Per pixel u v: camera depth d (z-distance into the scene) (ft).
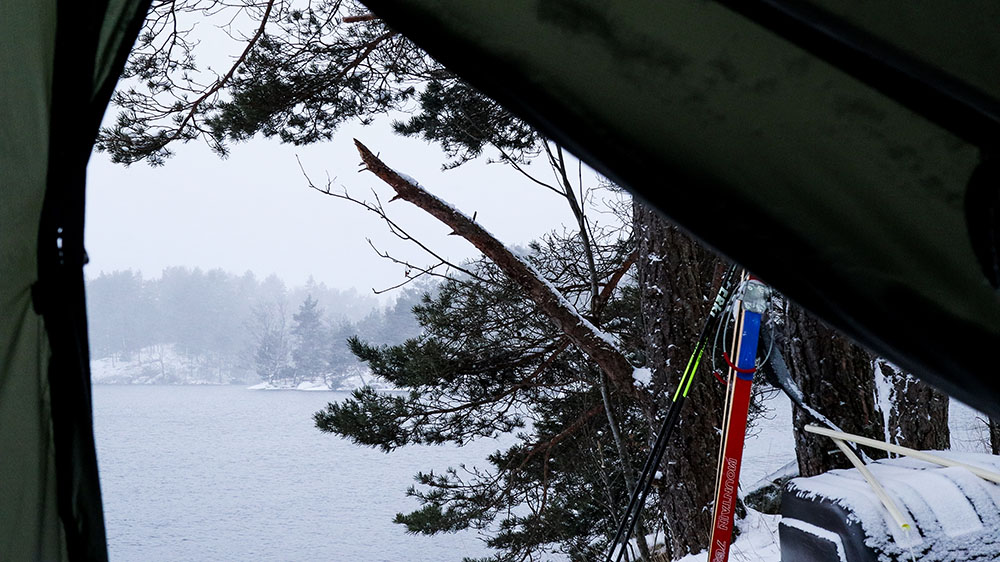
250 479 207.82
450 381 27.55
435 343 27.99
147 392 474.08
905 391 15.57
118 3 4.57
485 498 29.01
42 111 4.69
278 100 22.85
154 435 290.97
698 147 3.13
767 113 3.08
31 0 4.56
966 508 6.79
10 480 4.96
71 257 4.96
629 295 25.72
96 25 4.56
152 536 143.13
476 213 17.58
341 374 410.11
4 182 4.74
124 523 155.74
